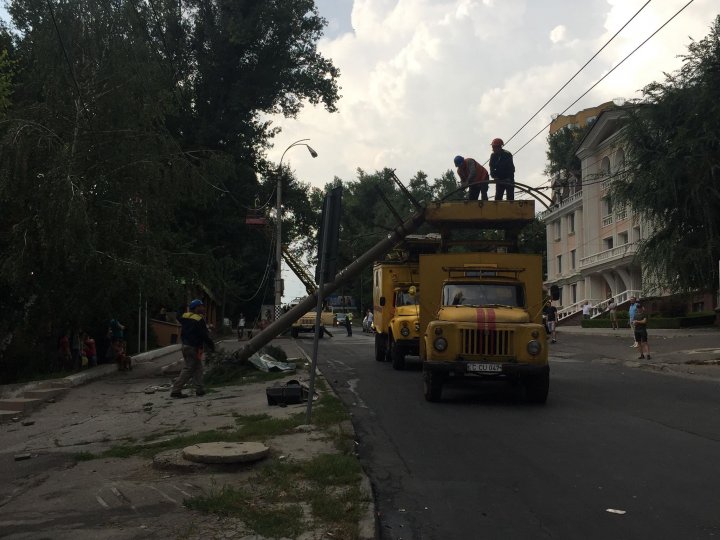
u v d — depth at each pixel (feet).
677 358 63.00
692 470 22.41
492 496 19.51
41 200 51.06
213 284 66.54
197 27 123.24
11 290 56.65
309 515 16.62
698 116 89.56
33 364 58.18
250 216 116.67
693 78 90.89
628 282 152.15
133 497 18.28
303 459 22.20
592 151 165.78
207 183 62.95
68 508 17.49
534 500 19.11
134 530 15.58
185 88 110.52
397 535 16.31
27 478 21.90
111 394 46.70
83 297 55.98
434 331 37.14
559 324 161.89
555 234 200.03
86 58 59.06
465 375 36.76
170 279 56.75
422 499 19.24
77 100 57.16
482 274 43.75
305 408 33.81
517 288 42.39
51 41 57.57
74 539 15.02
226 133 122.93
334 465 20.84
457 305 41.39
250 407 35.63
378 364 63.10
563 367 60.70
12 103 59.16
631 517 17.56
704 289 94.27
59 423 35.42
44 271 54.90
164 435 28.94
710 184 88.43
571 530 16.60
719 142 87.66
